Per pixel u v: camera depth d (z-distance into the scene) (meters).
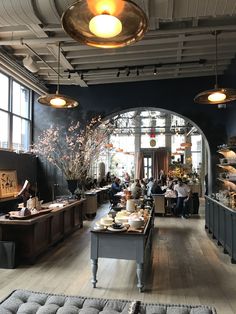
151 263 4.82
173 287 3.83
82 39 2.44
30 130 8.93
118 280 4.06
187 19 4.84
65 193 8.69
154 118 17.81
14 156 7.64
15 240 4.73
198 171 17.05
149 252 5.02
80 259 4.97
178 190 9.70
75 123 8.77
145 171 19.08
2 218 4.74
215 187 8.05
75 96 8.80
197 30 4.97
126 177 16.02
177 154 18.00
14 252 4.52
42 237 5.15
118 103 8.60
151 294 3.61
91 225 7.97
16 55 6.80
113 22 2.17
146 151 19.14
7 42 5.53
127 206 4.89
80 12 2.18
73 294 3.59
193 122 8.30
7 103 7.68
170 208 10.18
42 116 8.97
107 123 11.24
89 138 8.35
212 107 8.24
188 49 6.51
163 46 6.22
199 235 6.93
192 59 7.02
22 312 1.94
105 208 11.49
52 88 8.84
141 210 5.00
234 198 5.38
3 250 4.52
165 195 9.88
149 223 4.72
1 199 6.79
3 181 7.04
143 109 8.67
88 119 8.71
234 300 3.46
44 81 8.55
